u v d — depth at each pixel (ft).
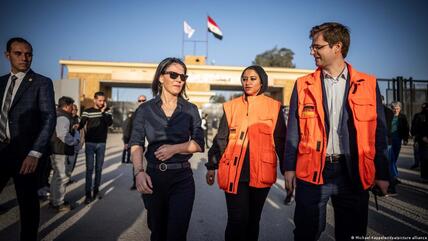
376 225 12.41
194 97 87.40
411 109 37.55
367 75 7.00
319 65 7.14
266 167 8.41
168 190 7.43
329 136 6.92
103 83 88.79
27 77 8.91
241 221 8.30
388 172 6.66
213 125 91.56
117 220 13.15
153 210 7.35
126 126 21.12
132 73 85.71
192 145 7.56
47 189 17.01
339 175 6.84
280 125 8.78
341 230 6.96
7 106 8.68
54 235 11.28
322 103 6.98
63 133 14.37
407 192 18.61
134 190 19.04
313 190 6.92
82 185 20.06
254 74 8.89
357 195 6.73
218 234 11.66
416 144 27.02
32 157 8.32
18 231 11.63
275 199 16.92
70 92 53.93
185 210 7.30
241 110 9.02
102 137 16.84
